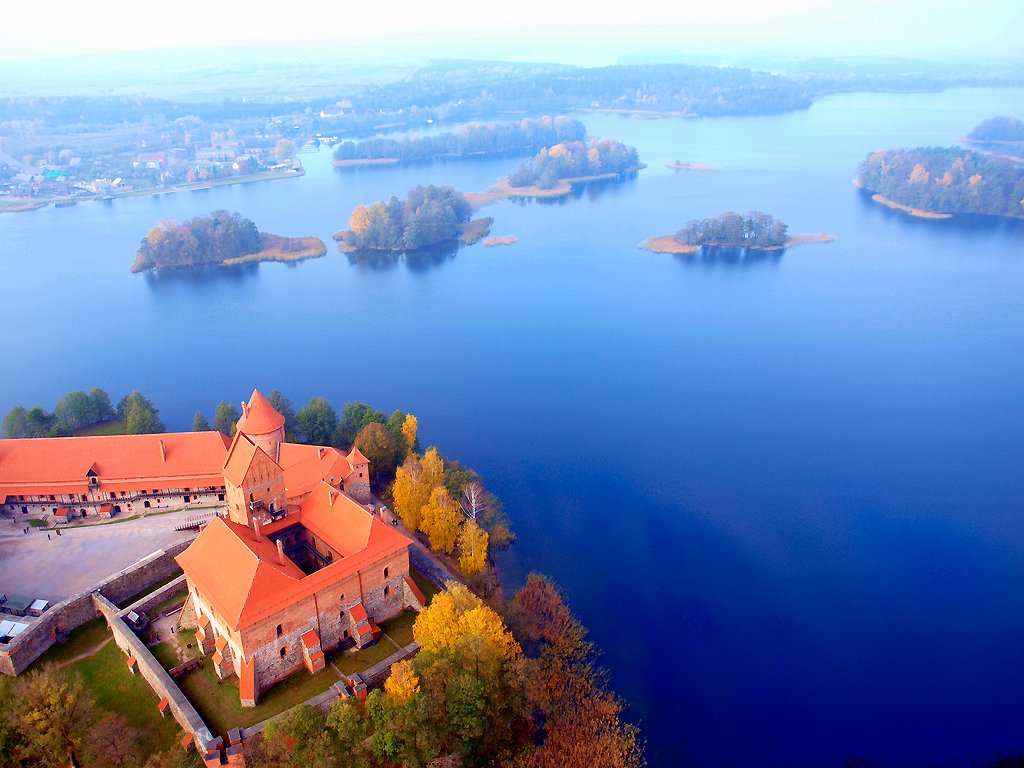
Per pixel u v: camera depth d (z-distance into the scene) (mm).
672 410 187750
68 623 99688
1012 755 96938
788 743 98062
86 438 129500
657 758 94562
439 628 90375
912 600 124188
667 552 134625
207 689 87938
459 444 171500
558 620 114438
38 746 76688
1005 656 113188
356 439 137375
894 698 105500
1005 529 142000
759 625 118062
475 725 80375
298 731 77062
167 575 110500
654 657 110938
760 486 155250
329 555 101438
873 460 164625
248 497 103312
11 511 126750
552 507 147250
